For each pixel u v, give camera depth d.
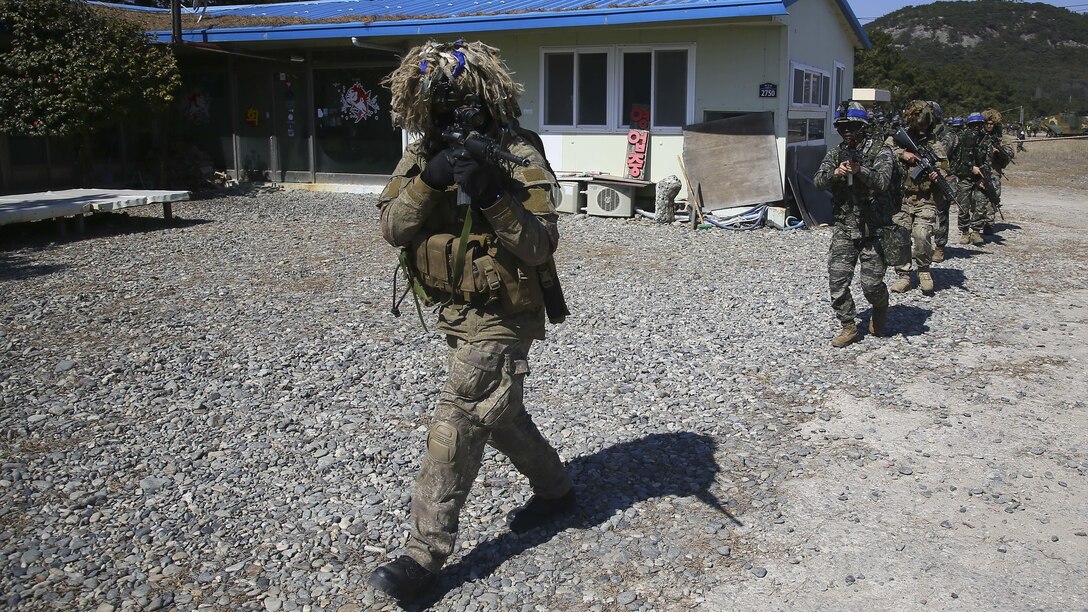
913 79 52.09
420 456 4.22
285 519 3.62
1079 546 3.44
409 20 13.77
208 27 15.55
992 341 6.25
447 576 3.21
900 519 3.65
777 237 11.28
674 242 10.85
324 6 18.59
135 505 3.75
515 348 3.01
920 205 7.66
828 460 4.22
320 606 3.02
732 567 3.27
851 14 15.47
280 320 6.82
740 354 5.89
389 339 6.25
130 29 13.75
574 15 12.48
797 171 12.75
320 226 12.01
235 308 7.22
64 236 10.93
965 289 8.01
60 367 5.55
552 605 3.02
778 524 3.59
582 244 10.66
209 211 13.53
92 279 8.37
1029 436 4.53
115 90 13.34
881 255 5.99
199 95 17.28
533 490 3.57
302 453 4.28
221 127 17.22
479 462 3.07
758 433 4.54
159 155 15.97
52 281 8.26
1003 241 11.09
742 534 3.51
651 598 3.07
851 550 3.40
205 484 3.94
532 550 3.38
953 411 4.88
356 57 15.73
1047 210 14.80
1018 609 3.02
